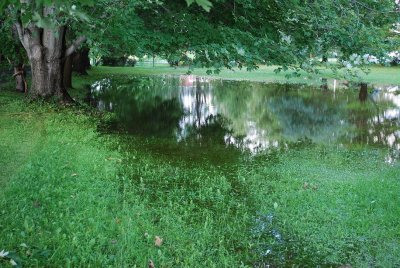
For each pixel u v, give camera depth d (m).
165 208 6.41
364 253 5.32
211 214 6.33
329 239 5.64
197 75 31.17
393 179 7.73
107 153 9.16
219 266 4.98
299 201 6.75
